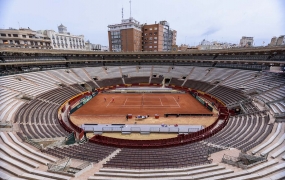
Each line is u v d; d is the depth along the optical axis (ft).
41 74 147.84
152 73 210.79
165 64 224.33
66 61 178.40
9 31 206.69
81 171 42.60
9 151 49.16
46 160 47.39
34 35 230.68
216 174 41.32
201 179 39.14
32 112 92.02
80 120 104.12
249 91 120.06
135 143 73.82
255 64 146.41
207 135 80.33
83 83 170.91
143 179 39.47
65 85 151.43
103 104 135.85
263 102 98.89
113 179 39.29
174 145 73.26
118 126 92.17
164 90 175.11
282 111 81.92
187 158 53.06
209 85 159.02
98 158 52.90
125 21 290.97
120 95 164.35
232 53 165.78
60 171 42.14
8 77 119.85
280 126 66.69
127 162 49.78
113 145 72.79
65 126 87.20
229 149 57.77
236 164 45.65
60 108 116.26
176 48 305.53
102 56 217.77
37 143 58.95
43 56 161.38
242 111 105.19
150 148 70.54
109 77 197.98
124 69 217.77
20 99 101.55
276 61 120.37
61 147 61.46
